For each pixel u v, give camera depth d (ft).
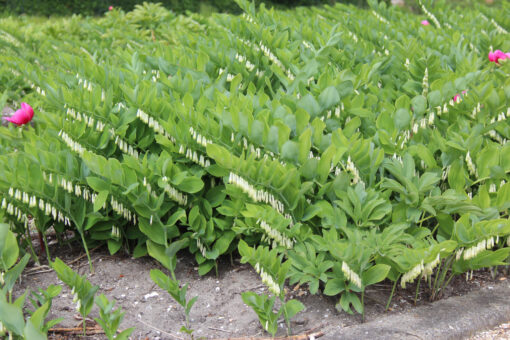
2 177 9.45
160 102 10.86
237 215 9.88
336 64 14.73
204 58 13.47
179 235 10.72
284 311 8.40
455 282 10.23
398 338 8.20
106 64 13.30
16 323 6.82
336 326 8.75
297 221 9.49
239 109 10.44
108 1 61.72
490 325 8.77
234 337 8.59
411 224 9.50
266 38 14.75
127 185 9.70
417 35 19.02
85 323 8.91
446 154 10.37
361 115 11.23
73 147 10.51
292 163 9.42
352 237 8.51
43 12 59.77
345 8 21.68
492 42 17.75
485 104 11.37
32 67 15.05
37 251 11.55
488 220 8.96
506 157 9.82
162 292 9.94
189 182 10.02
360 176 9.97
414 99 10.98
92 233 10.80
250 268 10.68
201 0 59.62
